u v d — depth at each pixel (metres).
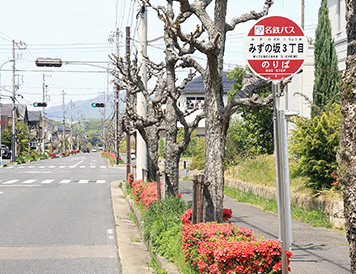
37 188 27.30
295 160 15.31
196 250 6.76
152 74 18.22
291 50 4.72
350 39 4.19
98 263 9.30
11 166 54.28
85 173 42.12
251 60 4.71
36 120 119.25
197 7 8.64
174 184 13.12
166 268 7.76
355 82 4.05
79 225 14.16
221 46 8.26
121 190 26.34
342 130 4.17
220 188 8.20
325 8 19.09
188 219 9.16
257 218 14.06
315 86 19.12
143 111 18.23
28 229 13.39
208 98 8.22
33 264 9.23
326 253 9.18
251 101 7.73
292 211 13.88
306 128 13.48
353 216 4.02
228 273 5.37
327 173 13.05
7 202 20.27
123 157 86.06
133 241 11.63
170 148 13.24
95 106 45.50
